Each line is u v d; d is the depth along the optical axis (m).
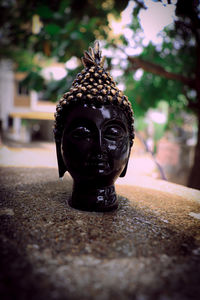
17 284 1.14
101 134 2.01
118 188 3.09
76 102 2.09
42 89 4.82
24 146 10.16
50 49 4.47
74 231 1.73
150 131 14.02
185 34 4.94
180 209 2.34
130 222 1.96
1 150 6.61
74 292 1.11
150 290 1.15
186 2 2.97
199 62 4.74
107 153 2.05
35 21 4.69
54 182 3.18
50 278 1.19
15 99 17.25
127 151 2.22
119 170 2.20
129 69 5.05
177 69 6.08
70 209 2.19
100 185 2.17
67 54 4.11
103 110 2.04
